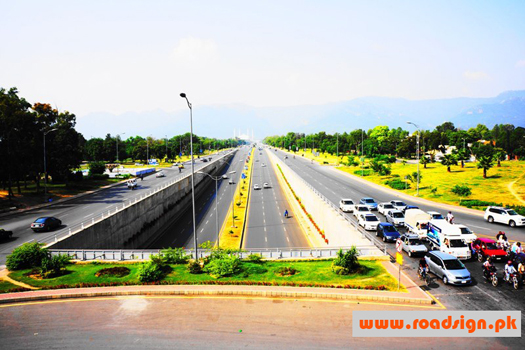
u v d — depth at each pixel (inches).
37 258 1125.7
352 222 1631.4
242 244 1985.7
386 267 1077.1
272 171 5388.8
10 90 2459.4
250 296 906.7
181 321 769.6
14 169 2210.9
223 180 4598.9
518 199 2047.2
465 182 2746.1
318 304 845.8
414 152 6186.0
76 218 1820.9
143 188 3021.7
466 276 927.7
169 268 1122.0
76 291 930.7
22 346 673.6
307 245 1948.8
